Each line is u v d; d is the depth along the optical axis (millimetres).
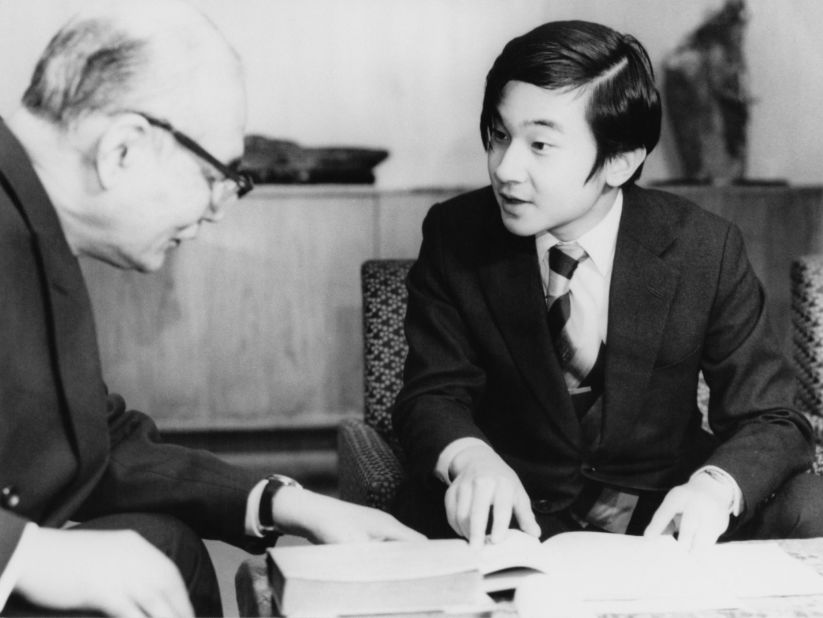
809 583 1029
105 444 1044
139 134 984
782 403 1418
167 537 1048
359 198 3461
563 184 1277
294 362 3479
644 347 1405
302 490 1147
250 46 3861
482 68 3959
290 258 3451
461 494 1198
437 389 1454
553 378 1422
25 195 956
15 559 892
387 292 1962
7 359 942
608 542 1139
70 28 1006
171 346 3414
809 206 3602
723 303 1447
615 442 1433
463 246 1502
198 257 3402
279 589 939
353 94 3922
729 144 3855
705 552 1118
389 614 928
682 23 3859
